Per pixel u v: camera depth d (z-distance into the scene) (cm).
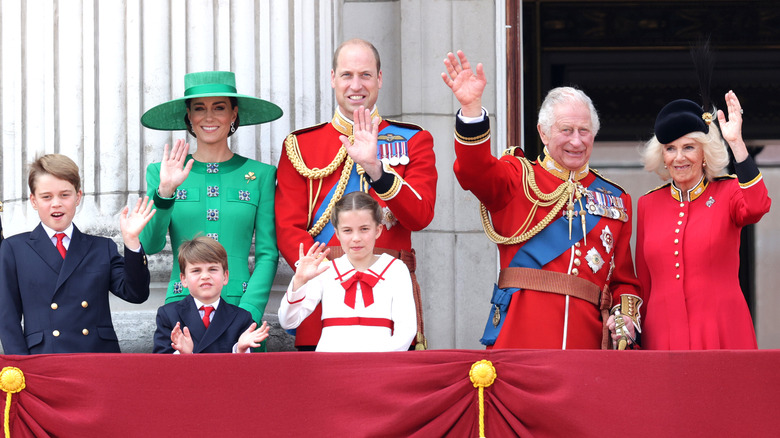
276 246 1931
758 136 4412
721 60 4394
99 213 2148
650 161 1895
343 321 1706
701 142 1808
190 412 1516
